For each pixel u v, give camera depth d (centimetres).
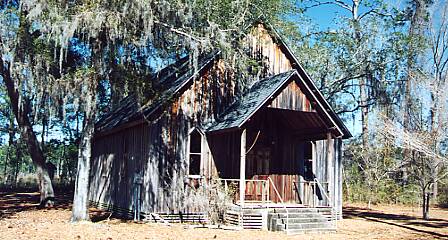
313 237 1634
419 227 2100
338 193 2327
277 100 1861
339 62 3172
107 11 1562
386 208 3350
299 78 1894
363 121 3662
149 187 1897
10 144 4428
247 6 2288
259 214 1808
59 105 1869
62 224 1719
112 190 2380
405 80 3038
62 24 1538
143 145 1991
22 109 2472
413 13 3344
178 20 1789
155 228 1717
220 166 2034
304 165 2242
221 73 2105
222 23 2114
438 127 1952
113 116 2625
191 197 1944
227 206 1873
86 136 1822
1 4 2008
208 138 2028
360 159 3862
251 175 2109
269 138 2173
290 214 1803
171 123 1964
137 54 1788
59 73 1817
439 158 1802
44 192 2575
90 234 1479
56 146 4628
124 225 1797
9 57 1814
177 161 1956
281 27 2983
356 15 3756
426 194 2583
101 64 1691
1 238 1355
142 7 1586
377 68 3144
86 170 1817
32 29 1816
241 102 2041
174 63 2280
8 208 2459
